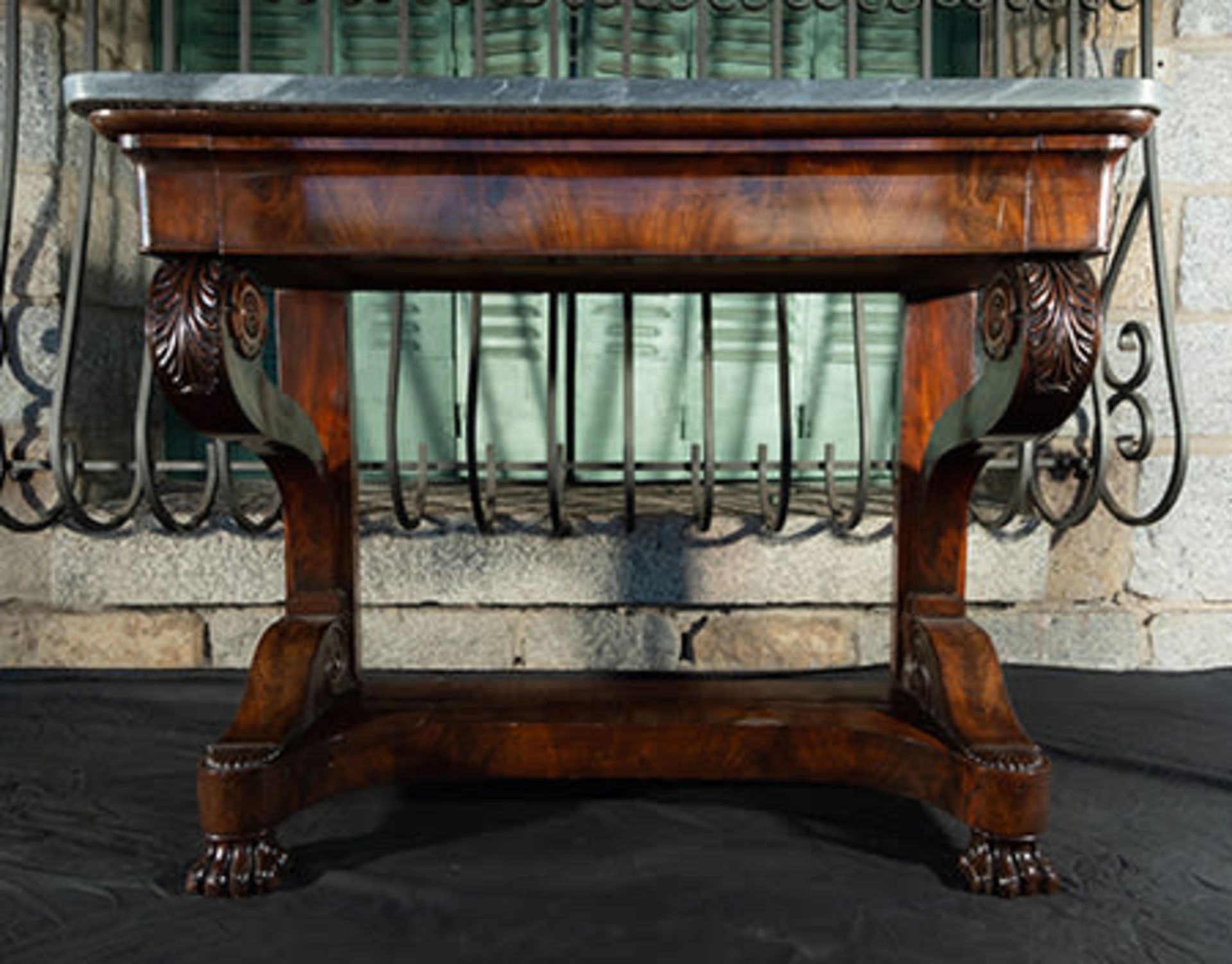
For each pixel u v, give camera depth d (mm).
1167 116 1764
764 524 1680
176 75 768
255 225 824
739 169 827
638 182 828
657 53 2166
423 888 958
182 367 839
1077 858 1048
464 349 2213
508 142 813
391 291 1255
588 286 1247
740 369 2242
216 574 1706
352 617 1222
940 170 828
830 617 1746
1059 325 837
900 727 1085
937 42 2236
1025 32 1984
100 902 938
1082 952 857
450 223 829
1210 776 1272
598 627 1727
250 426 918
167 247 824
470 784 1261
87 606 1714
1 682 1652
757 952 848
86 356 1808
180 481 2168
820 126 797
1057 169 827
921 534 1189
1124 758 1339
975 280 1122
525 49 2123
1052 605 1810
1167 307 1580
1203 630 1809
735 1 2139
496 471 1656
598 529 1699
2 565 1719
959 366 1215
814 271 1128
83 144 1781
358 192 826
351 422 1224
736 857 1041
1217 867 1030
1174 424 1617
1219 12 1747
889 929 889
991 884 958
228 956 841
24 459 1697
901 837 1100
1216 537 1803
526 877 989
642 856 1040
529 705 1163
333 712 1128
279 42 2139
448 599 1699
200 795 951
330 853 1046
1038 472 1793
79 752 1361
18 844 1073
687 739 1110
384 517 1704
